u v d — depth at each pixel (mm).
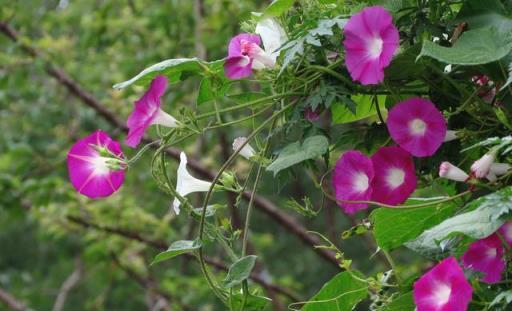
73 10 3930
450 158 1177
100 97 3686
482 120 1162
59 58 3574
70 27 4137
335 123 1328
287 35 1194
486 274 1087
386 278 1226
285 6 1184
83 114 3613
